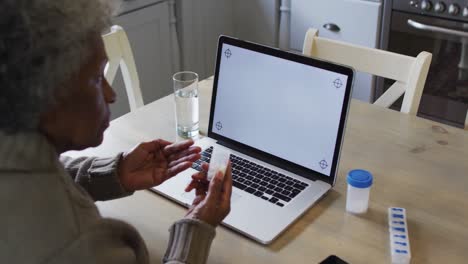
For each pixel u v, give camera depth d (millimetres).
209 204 893
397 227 1003
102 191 1056
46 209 667
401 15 2307
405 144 1295
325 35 2568
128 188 1057
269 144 1222
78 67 667
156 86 2672
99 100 746
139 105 1698
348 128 1371
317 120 1143
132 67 1651
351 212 1062
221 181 930
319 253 963
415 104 1452
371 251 964
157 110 1493
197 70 2857
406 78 1465
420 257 951
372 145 1295
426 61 1416
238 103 1262
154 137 1358
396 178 1168
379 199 1103
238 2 2846
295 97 1170
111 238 751
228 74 1271
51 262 661
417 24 2238
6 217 650
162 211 1084
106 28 721
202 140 1318
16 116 643
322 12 2523
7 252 653
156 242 1002
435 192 1120
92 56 699
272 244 986
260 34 2850
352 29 2463
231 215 1043
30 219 656
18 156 661
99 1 691
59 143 752
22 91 622
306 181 1149
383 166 1211
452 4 2152
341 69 1094
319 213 1066
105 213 1078
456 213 1058
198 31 2752
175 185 1144
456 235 1001
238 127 1270
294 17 2641
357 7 2398
